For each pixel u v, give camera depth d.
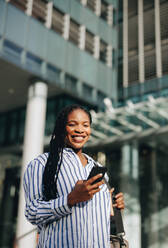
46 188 1.62
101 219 1.63
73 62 15.48
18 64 13.22
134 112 12.68
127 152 15.55
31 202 1.63
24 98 16.22
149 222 15.29
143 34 17.14
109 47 17.50
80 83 15.51
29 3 14.21
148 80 16.09
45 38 14.52
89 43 16.53
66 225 1.56
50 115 15.75
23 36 13.64
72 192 1.48
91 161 1.84
